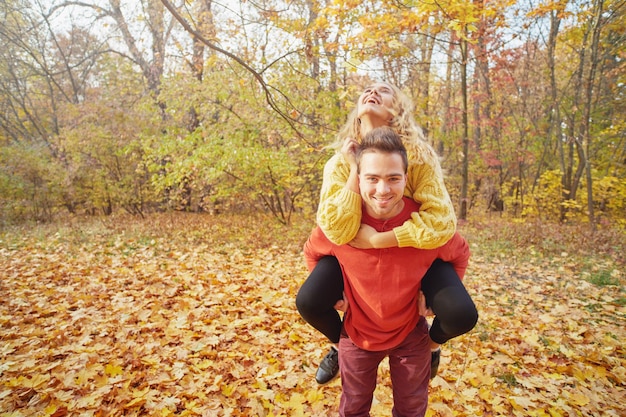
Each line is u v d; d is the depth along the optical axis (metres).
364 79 10.23
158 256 7.81
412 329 1.77
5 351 3.57
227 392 3.07
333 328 1.85
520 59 14.38
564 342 4.23
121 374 3.22
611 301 5.47
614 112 14.59
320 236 1.75
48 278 6.13
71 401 2.82
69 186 13.01
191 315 4.55
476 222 11.89
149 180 12.62
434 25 6.74
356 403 1.82
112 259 7.39
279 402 2.99
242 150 8.74
